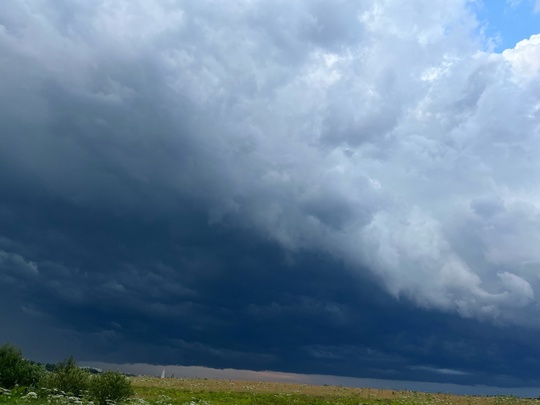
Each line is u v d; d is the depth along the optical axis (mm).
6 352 31156
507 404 49688
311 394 54875
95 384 30484
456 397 54375
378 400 51031
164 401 37469
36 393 24672
